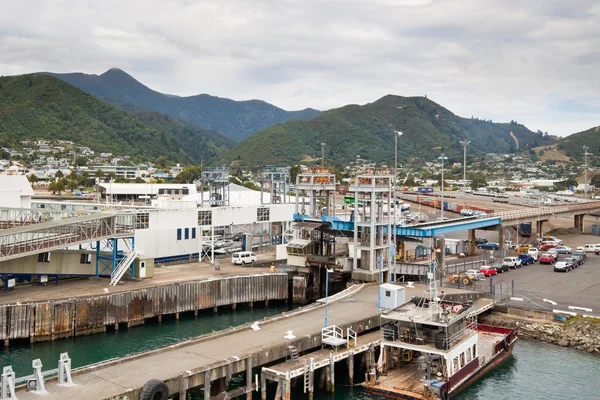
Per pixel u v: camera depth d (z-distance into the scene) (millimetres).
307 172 90250
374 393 45625
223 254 97500
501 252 105625
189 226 91312
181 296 68875
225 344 46406
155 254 87250
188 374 39062
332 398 44781
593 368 52844
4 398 34500
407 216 142000
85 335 60281
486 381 49656
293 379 46969
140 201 190000
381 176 78812
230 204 126500
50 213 86562
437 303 48906
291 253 82812
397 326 48875
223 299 73312
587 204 155375
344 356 47219
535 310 64688
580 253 102875
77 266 71125
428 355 47281
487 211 142875
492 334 59344
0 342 55812
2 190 97250
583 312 63938
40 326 57406
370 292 69875
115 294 62562
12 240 67312
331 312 58250
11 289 65250
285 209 106062
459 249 108188
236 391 42000
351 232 85875
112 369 40375
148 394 36062
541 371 52125
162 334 61656
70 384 37250
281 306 77812
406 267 82062
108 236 71188
